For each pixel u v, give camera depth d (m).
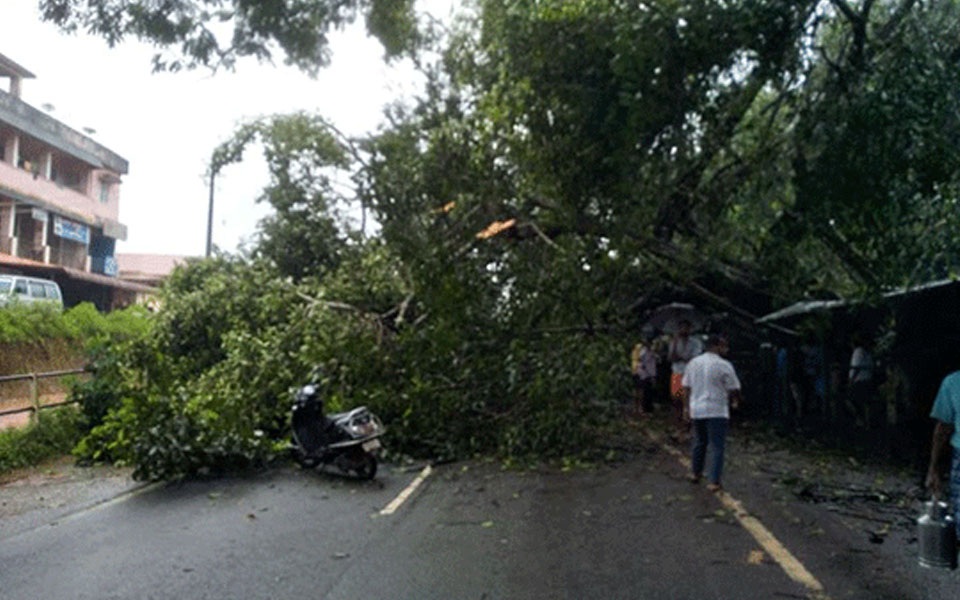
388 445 13.05
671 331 21.55
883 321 13.95
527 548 7.37
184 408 11.67
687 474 11.38
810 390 17.28
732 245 12.40
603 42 9.61
